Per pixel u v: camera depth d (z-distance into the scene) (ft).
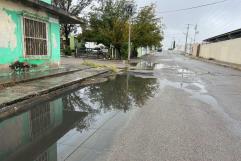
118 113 18.89
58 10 38.45
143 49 184.14
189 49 230.07
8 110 18.58
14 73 31.68
